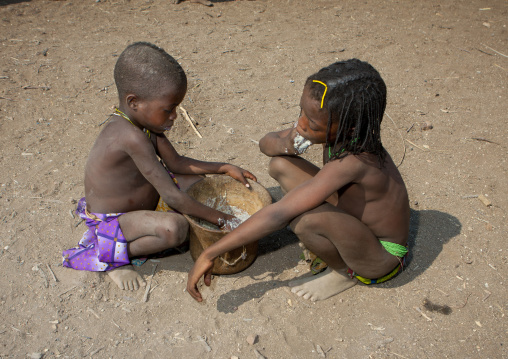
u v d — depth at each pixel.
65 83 4.71
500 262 2.92
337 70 2.11
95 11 6.53
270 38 5.87
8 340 2.40
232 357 2.35
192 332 2.49
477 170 3.72
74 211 3.22
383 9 6.91
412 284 2.78
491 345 2.43
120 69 2.40
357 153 2.23
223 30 6.07
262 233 2.29
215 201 3.04
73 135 3.99
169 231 2.55
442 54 5.57
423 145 4.02
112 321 2.53
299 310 2.62
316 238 2.41
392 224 2.47
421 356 2.38
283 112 4.38
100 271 2.78
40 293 2.65
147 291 2.71
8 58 5.08
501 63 5.37
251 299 2.68
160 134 2.93
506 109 4.50
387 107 4.51
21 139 3.90
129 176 2.66
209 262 2.35
